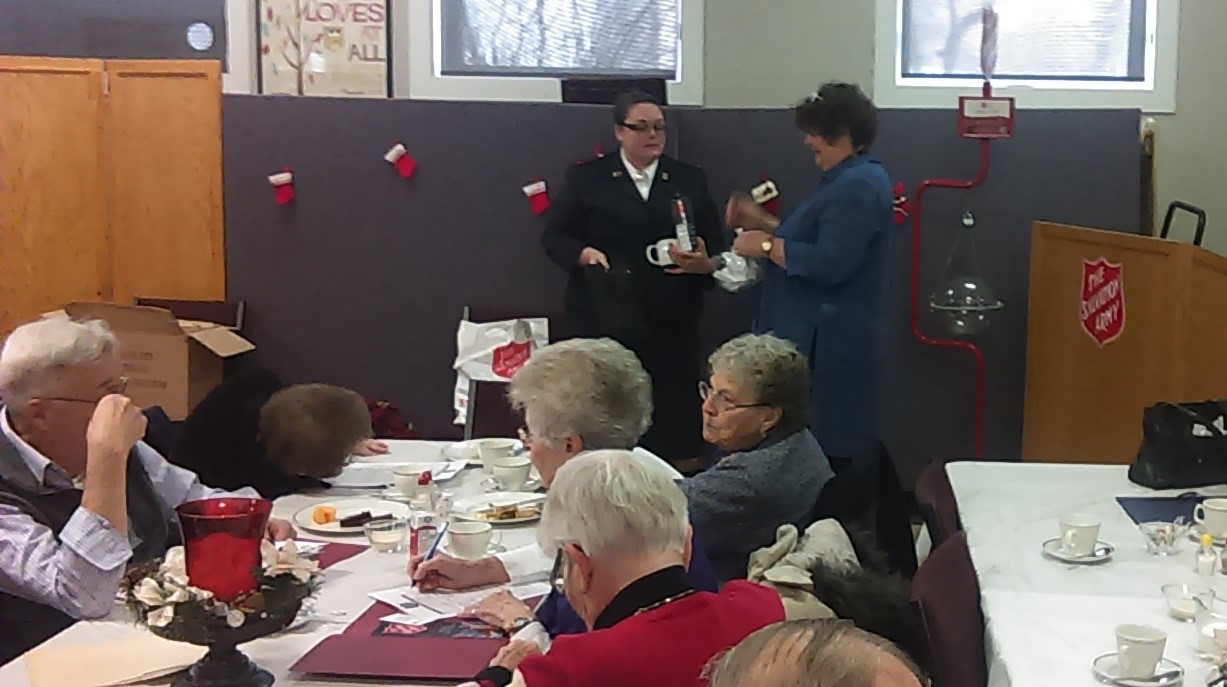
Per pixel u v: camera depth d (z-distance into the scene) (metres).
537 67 5.29
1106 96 5.09
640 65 5.26
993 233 4.83
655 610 1.55
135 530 2.43
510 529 2.60
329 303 4.95
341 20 5.17
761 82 5.18
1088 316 4.36
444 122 4.87
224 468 2.85
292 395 2.89
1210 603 2.04
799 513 2.45
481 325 4.78
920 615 1.71
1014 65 5.15
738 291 4.73
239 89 5.19
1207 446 2.90
